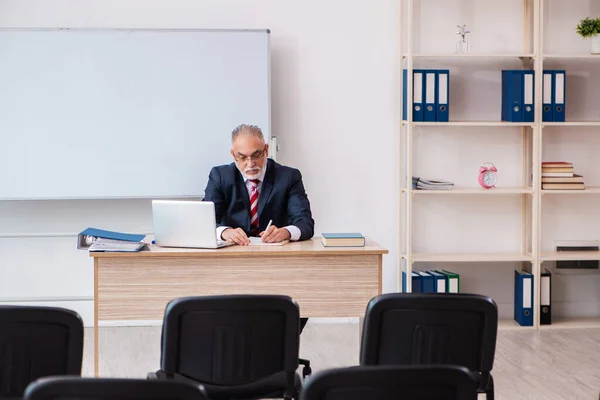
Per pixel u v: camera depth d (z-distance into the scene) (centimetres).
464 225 630
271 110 609
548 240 633
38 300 605
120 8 594
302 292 408
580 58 621
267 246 419
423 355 288
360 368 203
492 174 609
